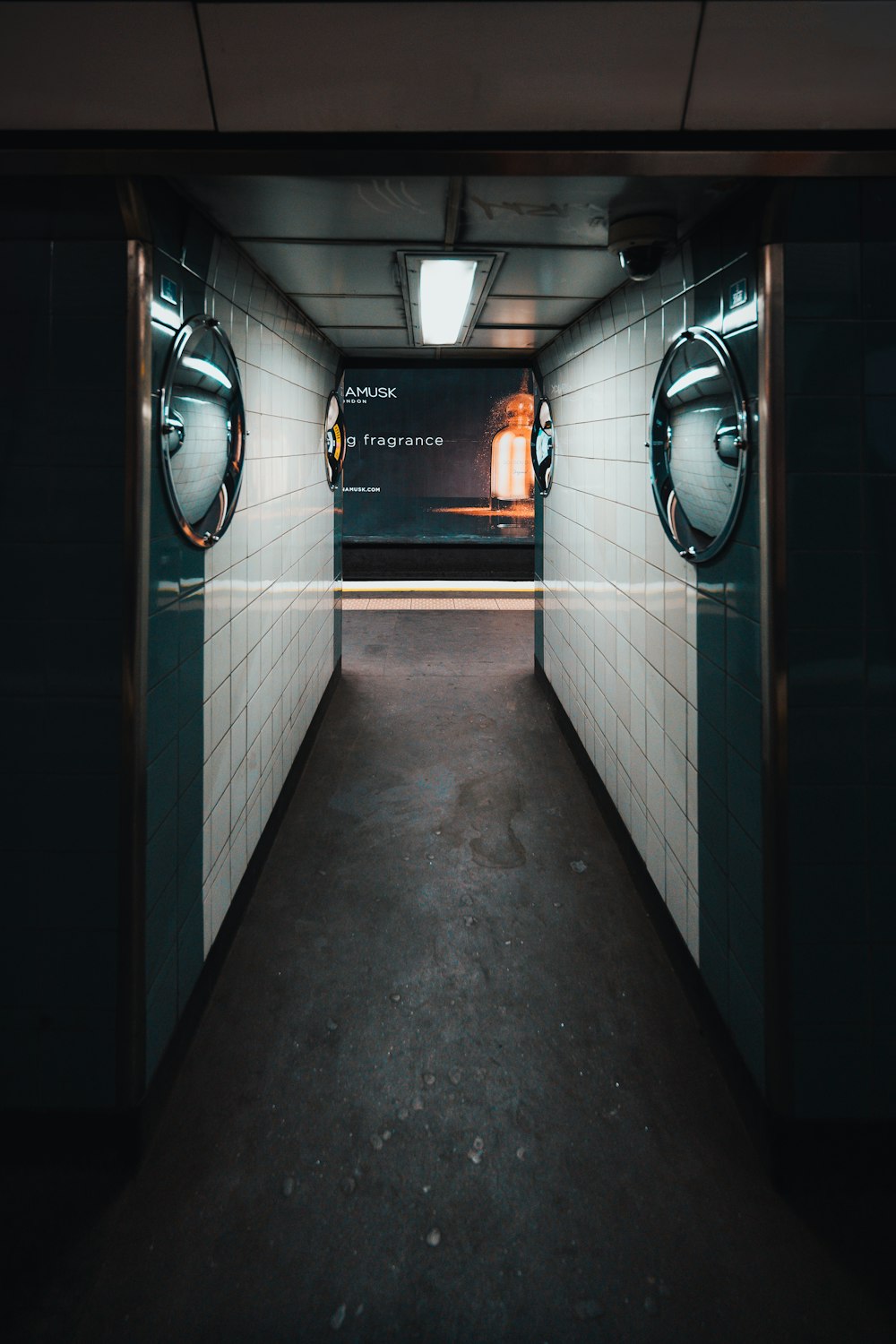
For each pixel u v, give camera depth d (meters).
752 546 2.20
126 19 1.61
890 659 2.08
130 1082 2.18
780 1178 2.14
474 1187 2.13
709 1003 2.67
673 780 3.05
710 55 1.68
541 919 3.42
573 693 5.19
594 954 3.18
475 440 11.43
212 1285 1.87
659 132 1.85
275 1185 2.14
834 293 2.01
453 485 11.53
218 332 2.71
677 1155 2.25
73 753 2.14
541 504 6.56
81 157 1.87
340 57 1.68
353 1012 2.83
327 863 3.88
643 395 3.33
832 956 2.13
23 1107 2.21
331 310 4.14
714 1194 2.12
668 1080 2.53
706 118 1.82
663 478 2.95
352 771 4.99
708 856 2.65
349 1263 1.92
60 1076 2.20
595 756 4.54
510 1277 1.89
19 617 2.12
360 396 11.32
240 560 3.26
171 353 2.27
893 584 2.07
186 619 2.53
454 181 2.14
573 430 5.08
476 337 5.16
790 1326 1.79
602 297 3.84
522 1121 2.36
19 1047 2.20
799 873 2.12
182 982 2.55
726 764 2.46
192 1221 2.03
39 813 2.16
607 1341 1.75
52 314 2.04
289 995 2.92
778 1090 2.15
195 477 2.55
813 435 2.03
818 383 2.03
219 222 2.53
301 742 4.92
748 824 2.29
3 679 2.13
